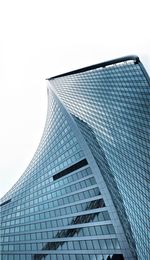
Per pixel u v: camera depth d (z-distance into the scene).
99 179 68.62
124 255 55.69
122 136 83.50
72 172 78.94
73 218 69.88
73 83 129.38
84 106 104.06
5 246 76.38
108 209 62.41
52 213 75.81
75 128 85.44
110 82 114.50
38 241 72.75
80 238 64.31
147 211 55.62
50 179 85.69
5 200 96.62
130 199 65.62
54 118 105.94
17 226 80.75
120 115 92.88
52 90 120.25
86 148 77.00
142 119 82.88
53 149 94.06
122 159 76.12
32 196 86.88
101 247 59.59
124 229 59.62
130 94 100.38
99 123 94.06
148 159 65.69
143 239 54.91
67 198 75.00
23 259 71.19
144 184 61.19
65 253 64.94
